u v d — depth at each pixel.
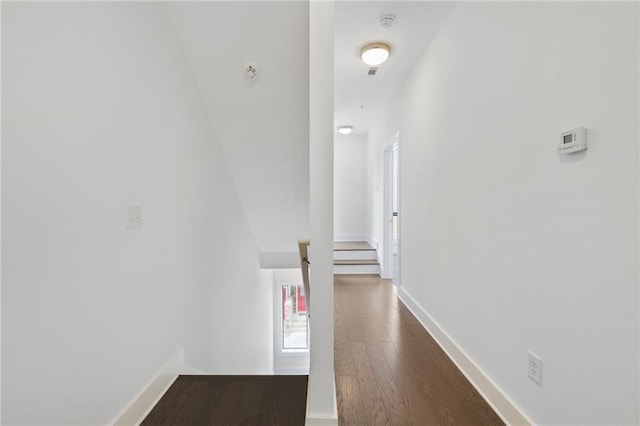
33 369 1.02
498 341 1.60
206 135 2.40
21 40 0.98
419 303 2.91
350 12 2.12
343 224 6.13
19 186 0.97
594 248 1.04
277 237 3.90
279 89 2.30
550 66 1.23
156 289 1.68
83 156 1.21
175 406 1.61
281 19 1.94
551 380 1.24
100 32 1.30
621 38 0.94
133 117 1.51
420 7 2.08
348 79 3.29
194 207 2.16
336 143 6.09
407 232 3.29
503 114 1.54
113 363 1.36
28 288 1.00
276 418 1.52
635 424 0.92
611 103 0.97
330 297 1.48
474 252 1.84
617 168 0.96
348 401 1.68
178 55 1.98
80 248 1.19
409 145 3.16
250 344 3.63
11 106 0.95
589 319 1.06
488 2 1.66
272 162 2.88
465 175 1.95
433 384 1.85
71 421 1.15
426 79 2.64
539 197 1.30
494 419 1.54
